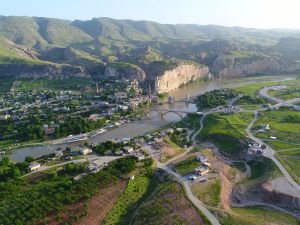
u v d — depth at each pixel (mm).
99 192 188875
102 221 168875
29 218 164250
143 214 167000
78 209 174125
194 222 154625
